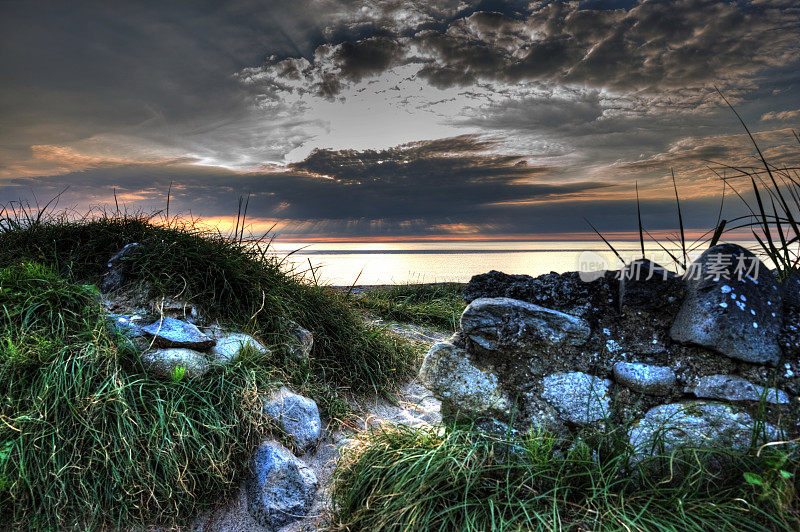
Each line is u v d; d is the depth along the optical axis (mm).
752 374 2373
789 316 2477
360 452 2828
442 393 2832
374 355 4711
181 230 4719
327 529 2518
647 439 2414
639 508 2168
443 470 2420
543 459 2447
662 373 2494
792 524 1931
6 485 2375
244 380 3279
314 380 4094
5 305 3234
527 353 2732
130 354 3186
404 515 2281
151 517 2609
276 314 4273
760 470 2154
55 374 2816
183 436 2781
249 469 2930
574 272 2943
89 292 3623
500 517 2146
